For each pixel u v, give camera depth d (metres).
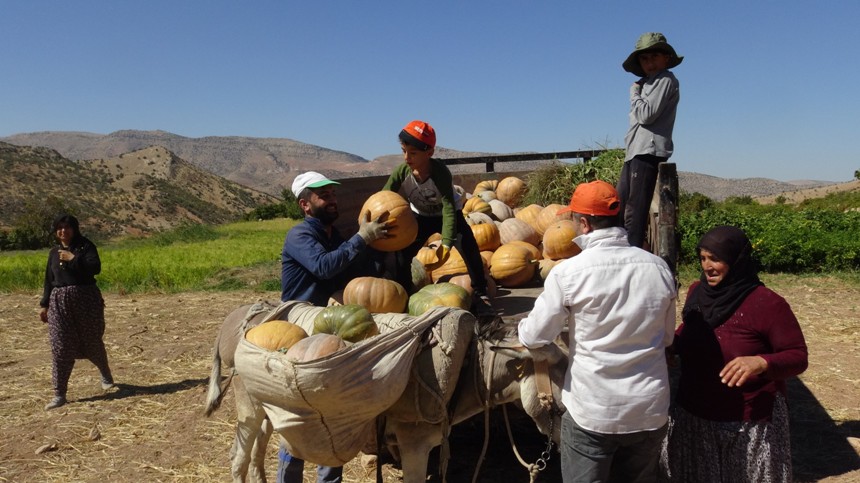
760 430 3.52
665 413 3.24
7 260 23.81
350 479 5.26
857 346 8.33
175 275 16.64
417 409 3.85
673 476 3.79
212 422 6.55
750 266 3.51
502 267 6.08
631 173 5.63
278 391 3.50
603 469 3.28
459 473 5.34
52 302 7.16
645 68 5.54
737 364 3.31
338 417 3.57
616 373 3.16
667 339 3.32
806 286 12.37
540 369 3.69
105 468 5.57
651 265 3.18
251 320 4.18
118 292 14.92
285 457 4.21
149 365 8.67
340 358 3.43
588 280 3.13
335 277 4.85
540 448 5.68
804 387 6.98
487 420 3.95
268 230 47.09
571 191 10.26
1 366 8.75
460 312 4.01
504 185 10.74
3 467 5.61
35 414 6.91
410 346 3.71
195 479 5.34
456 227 5.16
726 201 64.50
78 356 7.36
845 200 48.94
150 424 6.56
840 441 5.69
